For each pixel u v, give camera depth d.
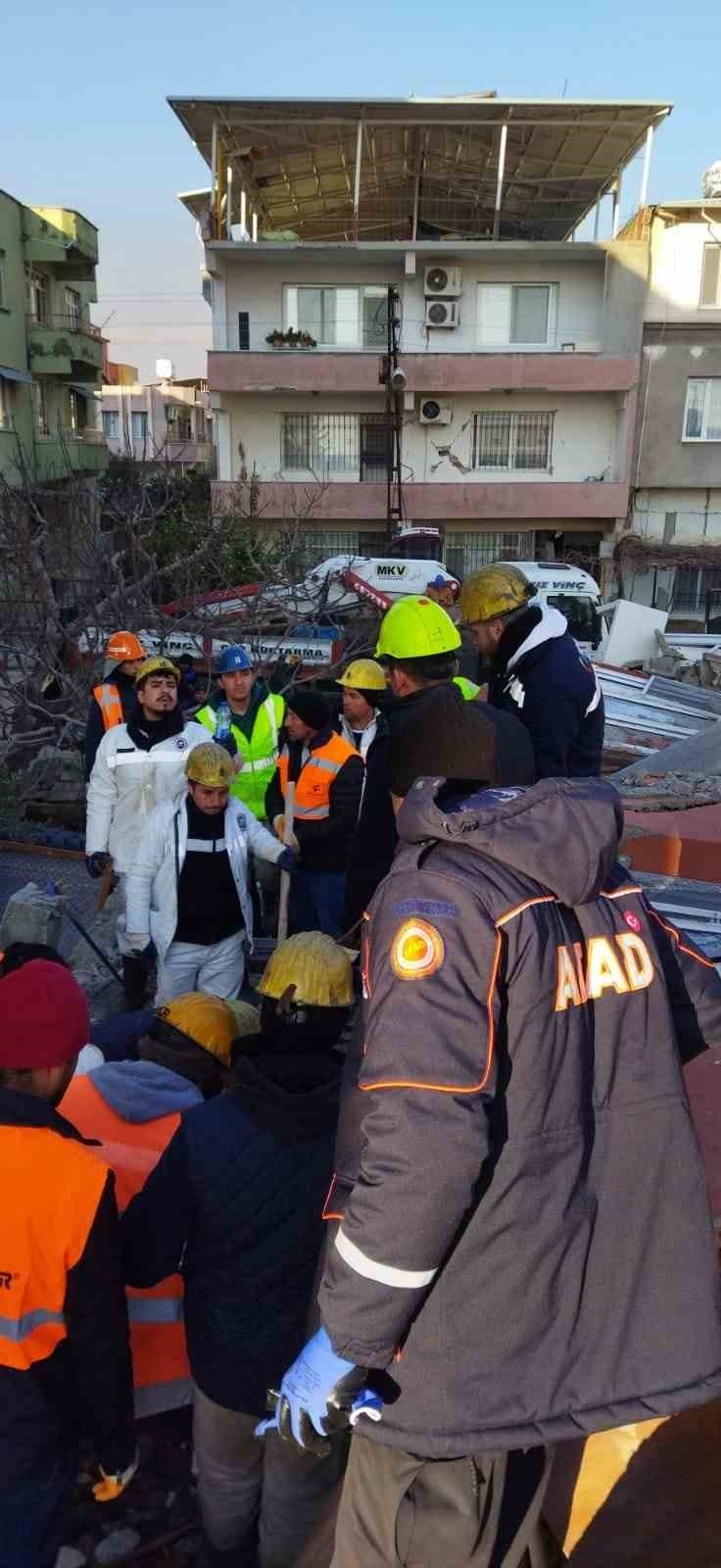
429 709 1.77
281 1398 1.50
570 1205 1.40
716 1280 1.50
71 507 12.41
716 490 27.64
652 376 26.92
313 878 5.41
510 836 1.42
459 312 27.02
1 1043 1.90
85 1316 1.87
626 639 18.14
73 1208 1.83
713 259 26.30
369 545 27.62
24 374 26.25
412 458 27.47
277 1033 2.14
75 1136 1.94
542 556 28.19
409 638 2.92
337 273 26.80
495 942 1.37
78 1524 2.51
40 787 10.95
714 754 7.31
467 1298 1.37
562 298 27.02
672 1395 1.43
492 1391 1.38
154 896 4.46
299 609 14.91
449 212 30.36
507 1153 1.37
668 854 4.83
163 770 5.14
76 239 26.84
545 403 27.25
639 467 27.39
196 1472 2.47
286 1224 2.07
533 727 3.22
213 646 12.68
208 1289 2.13
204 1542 2.41
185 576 13.55
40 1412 1.87
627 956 1.52
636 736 11.86
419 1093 1.30
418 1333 1.38
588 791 1.51
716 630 27.78
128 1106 2.66
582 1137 1.42
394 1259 1.29
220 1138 2.08
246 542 15.91
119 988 5.70
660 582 27.69
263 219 30.45
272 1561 2.18
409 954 1.37
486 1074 1.33
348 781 5.29
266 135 24.84
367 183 28.14
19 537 11.55
